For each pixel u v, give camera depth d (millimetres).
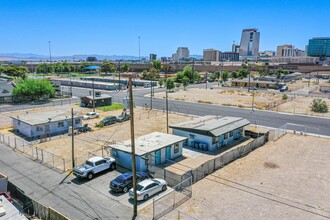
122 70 181750
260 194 23484
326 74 176625
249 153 33969
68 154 33281
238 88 107438
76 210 20781
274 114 58125
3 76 130000
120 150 29109
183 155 33219
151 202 22031
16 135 41688
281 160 31609
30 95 71750
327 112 60500
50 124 42375
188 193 23266
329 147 36625
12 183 23484
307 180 26344
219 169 28812
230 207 21344
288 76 134375
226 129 37188
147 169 27547
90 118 52875
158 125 48312
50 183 25391
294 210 21031
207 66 191125
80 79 127938
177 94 88750
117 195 23141
